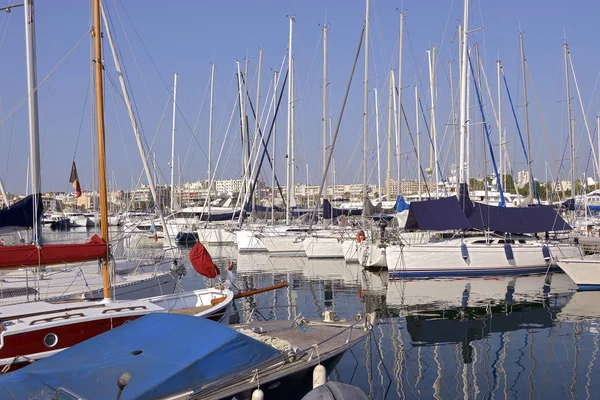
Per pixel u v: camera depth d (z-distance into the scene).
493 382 10.15
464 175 25.06
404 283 21.61
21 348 8.71
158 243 39.31
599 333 13.55
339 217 31.67
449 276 22.52
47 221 68.00
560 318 15.24
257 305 17.53
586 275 19.38
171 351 7.08
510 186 44.09
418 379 10.32
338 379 10.30
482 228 22.97
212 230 38.66
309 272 25.30
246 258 31.12
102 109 10.73
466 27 25.55
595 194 41.91
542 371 10.74
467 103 25.31
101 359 6.94
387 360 11.47
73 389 6.22
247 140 40.34
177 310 11.36
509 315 15.69
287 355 7.95
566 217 32.50
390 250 22.48
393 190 40.38
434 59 35.84
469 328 14.20
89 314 9.59
